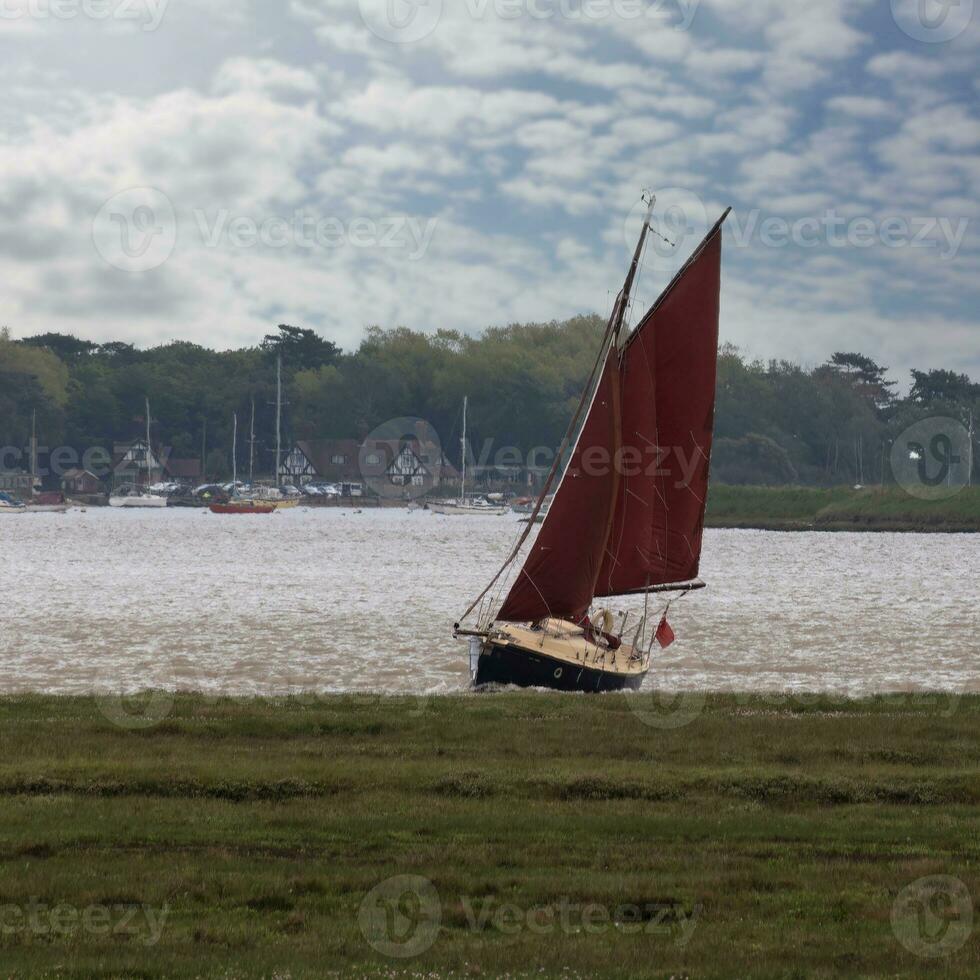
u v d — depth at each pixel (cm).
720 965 5272
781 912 5934
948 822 7488
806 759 9212
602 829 7269
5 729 9988
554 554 13575
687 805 7862
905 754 9306
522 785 8206
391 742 9731
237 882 6228
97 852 6731
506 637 13450
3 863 6538
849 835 7194
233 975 5088
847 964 5306
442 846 6906
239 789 8012
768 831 7256
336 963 5231
